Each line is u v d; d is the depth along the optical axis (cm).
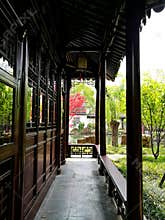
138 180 255
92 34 579
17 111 255
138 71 260
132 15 259
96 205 404
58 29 553
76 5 445
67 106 962
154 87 628
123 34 460
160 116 616
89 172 676
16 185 256
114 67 715
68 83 945
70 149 977
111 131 1333
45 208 389
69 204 409
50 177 525
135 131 258
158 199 378
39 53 370
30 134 321
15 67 247
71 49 650
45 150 453
